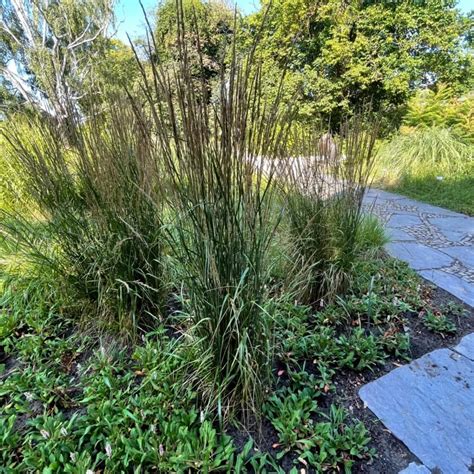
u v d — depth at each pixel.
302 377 1.37
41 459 1.03
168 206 1.17
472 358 1.53
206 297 1.12
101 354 1.45
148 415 1.19
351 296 1.90
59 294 1.72
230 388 1.22
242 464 1.04
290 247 1.77
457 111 5.90
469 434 1.18
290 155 1.71
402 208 3.92
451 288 2.12
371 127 1.77
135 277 1.57
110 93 1.54
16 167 1.97
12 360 1.51
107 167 1.46
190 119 0.91
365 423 1.22
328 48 6.84
